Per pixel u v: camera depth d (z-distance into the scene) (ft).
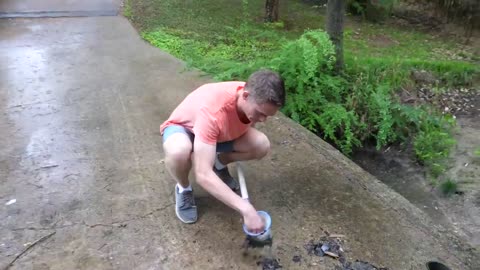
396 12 23.18
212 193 6.50
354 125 12.57
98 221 7.93
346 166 9.67
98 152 10.02
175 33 18.06
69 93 12.83
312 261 7.17
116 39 17.43
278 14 20.34
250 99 6.40
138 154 9.96
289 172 9.41
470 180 11.15
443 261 7.24
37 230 7.71
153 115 11.66
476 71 15.79
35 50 16.02
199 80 13.80
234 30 17.76
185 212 7.84
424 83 15.35
